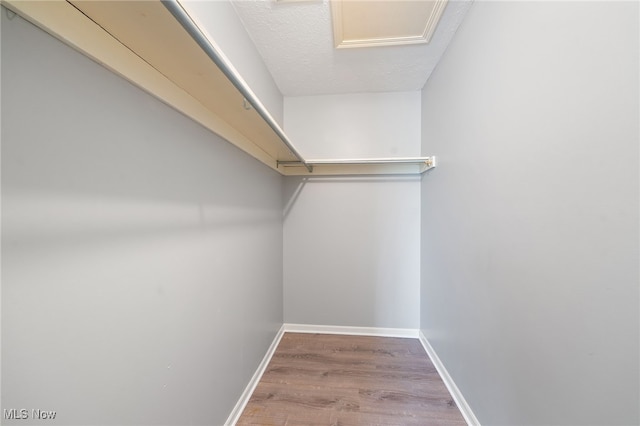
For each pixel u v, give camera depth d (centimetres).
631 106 55
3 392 44
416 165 225
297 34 152
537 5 83
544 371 81
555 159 76
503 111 102
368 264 232
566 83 72
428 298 204
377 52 171
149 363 76
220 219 119
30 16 47
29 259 47
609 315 60
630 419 56
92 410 59
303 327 238
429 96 202
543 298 81
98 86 60
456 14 136
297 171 232
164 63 73
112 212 64
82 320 57
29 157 47
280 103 227
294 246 238
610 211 60
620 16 57
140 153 73
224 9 121
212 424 112
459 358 145
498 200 106
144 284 74
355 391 157
